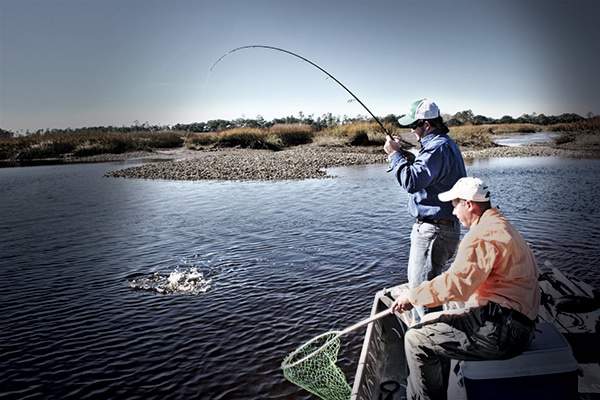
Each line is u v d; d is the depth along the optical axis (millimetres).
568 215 10664
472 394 2797
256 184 18516
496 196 13461
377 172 21562
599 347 3459
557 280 4219
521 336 2697
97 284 7418
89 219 12422
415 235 3826
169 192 16891
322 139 38281
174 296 6816
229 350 5195
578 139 33281
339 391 4242
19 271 8180
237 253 8773
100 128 62031
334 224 10820
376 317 3238
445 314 2896
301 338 5391
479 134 37562
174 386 4570
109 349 5328
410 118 3773
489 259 2707
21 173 26047
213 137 41469
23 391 4574
